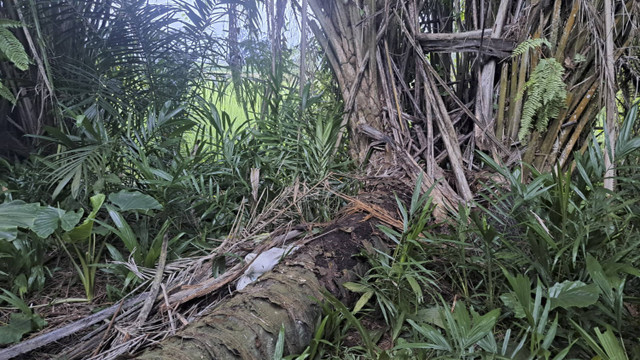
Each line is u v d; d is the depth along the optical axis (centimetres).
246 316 132
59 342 148
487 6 282
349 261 172
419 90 289
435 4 310
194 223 221
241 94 360
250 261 167
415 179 248
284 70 338
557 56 248
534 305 122
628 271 129
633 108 178
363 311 169
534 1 251
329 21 296
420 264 173
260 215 205
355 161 284
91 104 272
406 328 151
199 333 125
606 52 223
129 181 243
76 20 290
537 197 171
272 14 304
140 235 204
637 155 186
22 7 256
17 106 281
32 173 230
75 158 211
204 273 172
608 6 221
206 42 340
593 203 158
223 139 250
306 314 143
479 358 129
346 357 138
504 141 263
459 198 235
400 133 277
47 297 177
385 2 271
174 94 312
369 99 285
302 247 176
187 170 231
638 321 135
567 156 250
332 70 318
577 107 248
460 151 262
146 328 144
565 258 154
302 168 250
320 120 259
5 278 183
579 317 135
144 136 230
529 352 128
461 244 166
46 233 157
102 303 172
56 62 275
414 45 271
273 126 270
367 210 208
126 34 300
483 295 164
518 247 174
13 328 147
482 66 270
